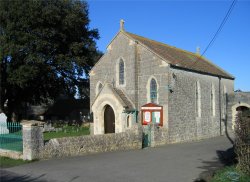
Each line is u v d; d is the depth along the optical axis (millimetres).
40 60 36688
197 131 29641
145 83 27312
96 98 28406
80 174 13336
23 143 16484
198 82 30375
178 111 27016
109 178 12648
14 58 37719
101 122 28188
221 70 36656
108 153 19344
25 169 14344
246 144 12445
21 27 36906
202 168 14766
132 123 26766
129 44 28219
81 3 41531
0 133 18234
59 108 61562
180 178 12680
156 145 23859
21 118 50688
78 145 18297
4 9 37188
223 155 18859
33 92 45094
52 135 32562
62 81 44500
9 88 42625
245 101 34969
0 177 12891
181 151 20719
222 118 34625
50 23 38188
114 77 29344
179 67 27203
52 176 12977
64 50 41188
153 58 26891
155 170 14281
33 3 36688
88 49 43094
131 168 14703
